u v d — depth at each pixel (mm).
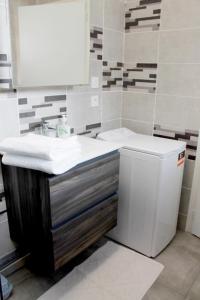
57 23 1601
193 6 1810
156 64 2072
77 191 1388
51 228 1315
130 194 1850
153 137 2104
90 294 1554
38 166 1201
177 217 2113
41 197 1286
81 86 1929
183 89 1987
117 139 2002
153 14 1996
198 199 2070
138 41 2125
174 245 2023
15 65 1451
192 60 1898
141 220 1841
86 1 1695
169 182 1789
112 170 1626
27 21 1462
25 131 1615
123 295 1551
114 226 1806
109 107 2238
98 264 1791
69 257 1463
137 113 2279
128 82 2270
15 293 1550
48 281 1641
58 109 1801
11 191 1497
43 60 1582
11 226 1623
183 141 2039
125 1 2109
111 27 2045
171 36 1951
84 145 1612
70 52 1720
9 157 1297
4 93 1451
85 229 1523
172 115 2086
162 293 1569
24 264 1760
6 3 1341
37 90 1630
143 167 1739
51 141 1326
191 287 1616
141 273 1721
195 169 2045
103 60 2051
